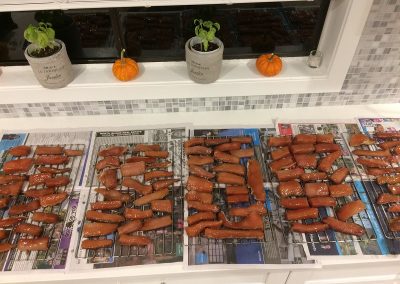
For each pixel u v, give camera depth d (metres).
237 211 1.27
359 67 1.51
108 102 1.58
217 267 1.15
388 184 1.36
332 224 1.24
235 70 1.56
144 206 1.31
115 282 1.19
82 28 1.48
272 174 1.41
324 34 1.51
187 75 1.53
